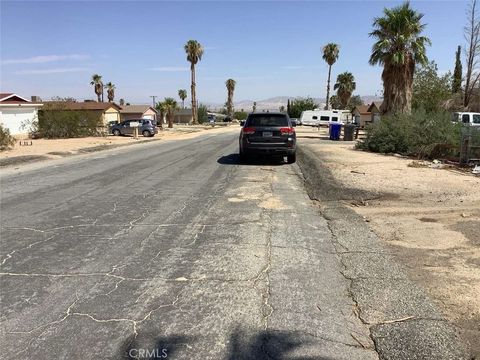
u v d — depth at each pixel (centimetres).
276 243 575
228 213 741
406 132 1670
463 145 1262
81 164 1496
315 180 1048
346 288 432
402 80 2480
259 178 1120
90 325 362
